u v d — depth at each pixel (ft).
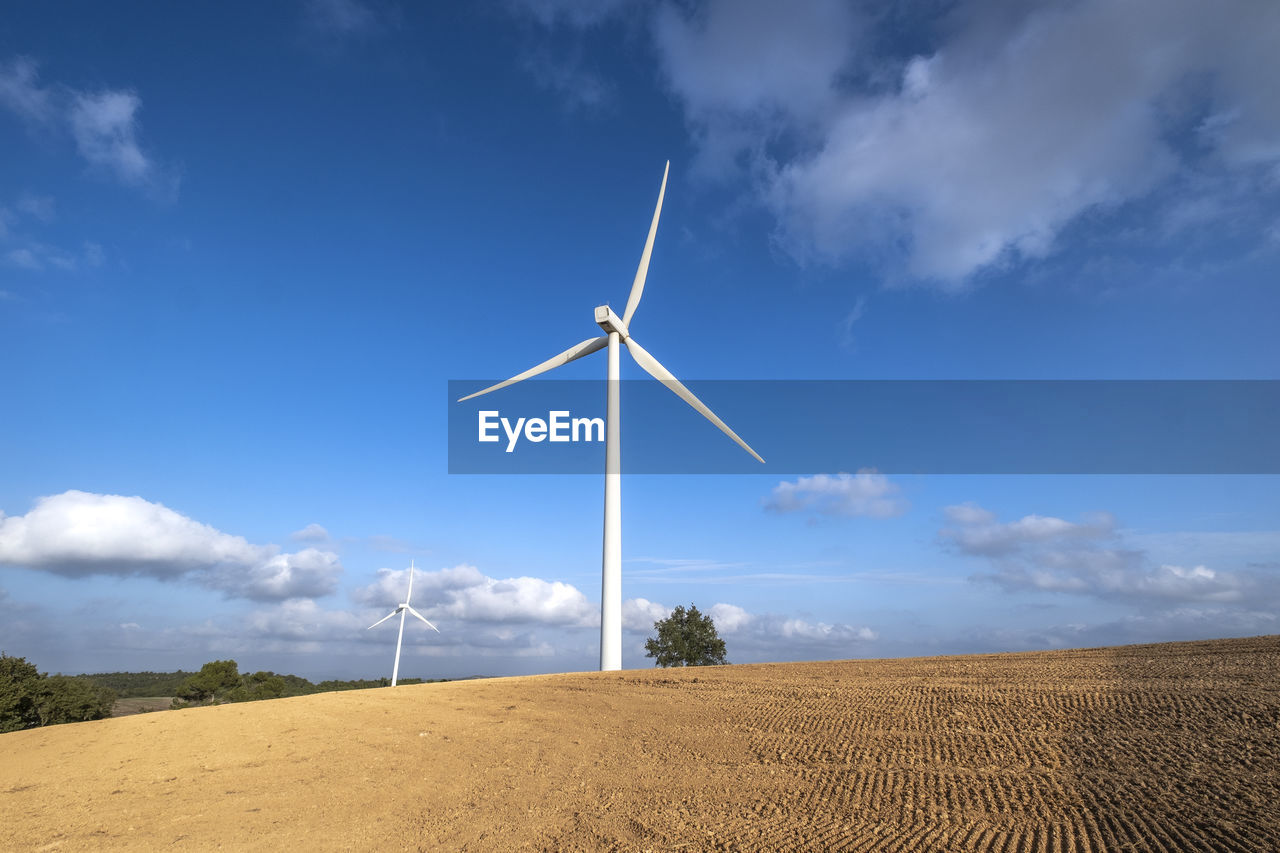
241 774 53.78
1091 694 63.72
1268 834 32.37
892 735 55.93
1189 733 49.32
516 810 44.93
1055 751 48.39
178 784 51.49
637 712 72.38
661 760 54.34
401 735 65.21
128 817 44.70
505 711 75.36
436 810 45.62
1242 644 88.48
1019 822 36.91
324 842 40.50
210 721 71.00
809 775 47.80
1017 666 86.43
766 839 37.35
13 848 39.81
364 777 52.80
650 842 38.19
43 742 63.93
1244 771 40.91
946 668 89.76
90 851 39.19
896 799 41.91
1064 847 33.40
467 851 38.68
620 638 132.77
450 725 69.00
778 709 68.90
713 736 60.29
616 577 136.36
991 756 48.67
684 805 43.78
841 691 76.13
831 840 36.52
